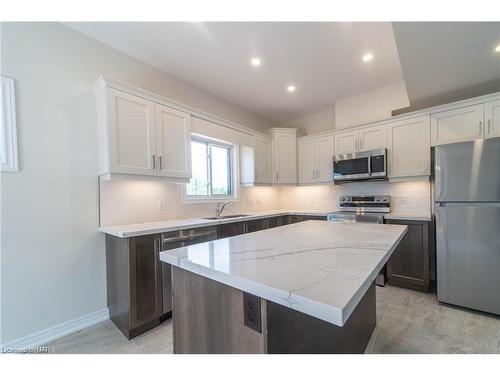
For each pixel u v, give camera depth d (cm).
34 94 183
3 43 171
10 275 169
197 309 98
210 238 249
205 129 294
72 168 201
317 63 263
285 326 82
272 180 397
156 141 232
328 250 107
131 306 182
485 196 204
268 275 74
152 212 255
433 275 267
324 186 401
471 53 193
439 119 268
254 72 282
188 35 214
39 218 183
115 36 215
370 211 339
